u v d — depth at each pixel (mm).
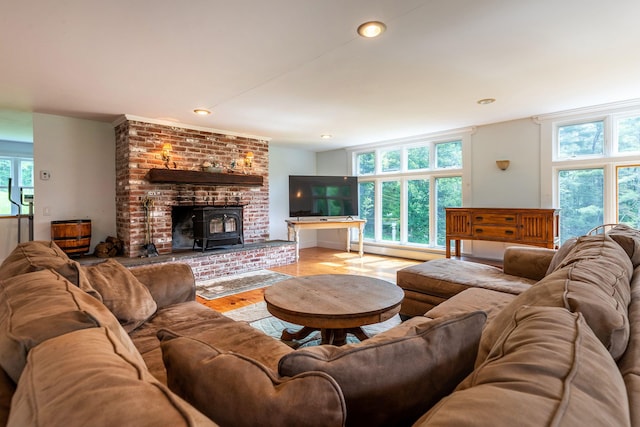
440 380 756
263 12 1913
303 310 1939
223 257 4672
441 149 5570
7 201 6727
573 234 4262
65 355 590
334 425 568
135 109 3879
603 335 791
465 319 838
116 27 2064
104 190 4473
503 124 4723
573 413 430
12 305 955
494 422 411
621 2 1849
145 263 4008
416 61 2619
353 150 6902
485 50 2439
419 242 5965
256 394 606
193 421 424
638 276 1509
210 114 4117
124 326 1590
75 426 416
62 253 1995
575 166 4172
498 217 4387
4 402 609
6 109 3871
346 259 5977
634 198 3838
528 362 547
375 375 691
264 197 5645
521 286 2332
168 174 4281
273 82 3037
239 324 1736
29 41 2230
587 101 3756
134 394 469
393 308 2049
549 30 2154
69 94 3328
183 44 2295
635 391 599
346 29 2119
